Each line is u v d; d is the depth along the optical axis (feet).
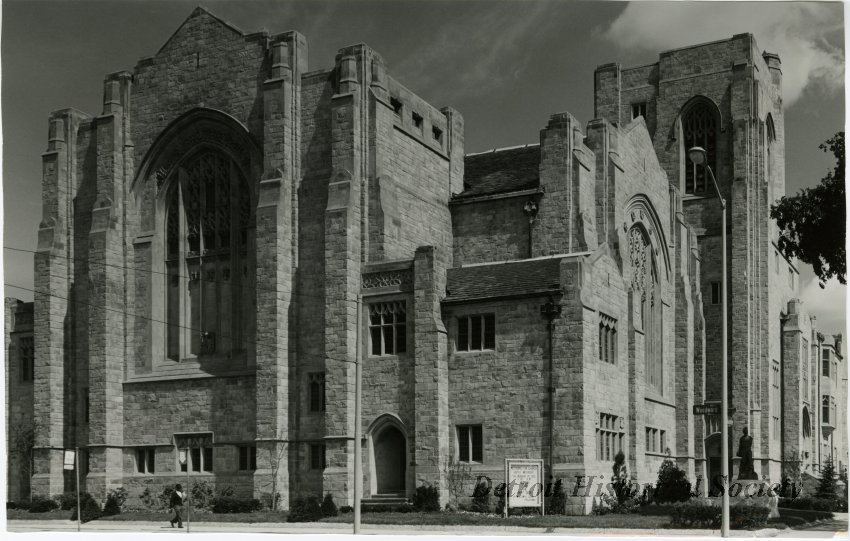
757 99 283.38
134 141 234.79
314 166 213.05
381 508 192.65
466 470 193.57
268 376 205.46
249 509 199.93
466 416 195.21
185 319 227.40
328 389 202.39
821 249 181.27
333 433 200.54
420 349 197.16
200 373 219.41
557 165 224.12
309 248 211.00
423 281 198.70
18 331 256.52
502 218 231.50
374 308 204.95
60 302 237.25
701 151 149.07
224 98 223.92
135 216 233.55
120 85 236.22
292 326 209.26
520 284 195.31
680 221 266.57
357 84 211.00
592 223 225.56
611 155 228.22
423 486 192.54
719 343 276.82
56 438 233.35
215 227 227.20
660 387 250.16
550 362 189.57
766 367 275.80
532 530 160.35
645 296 246.88
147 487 221.05
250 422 212.02
